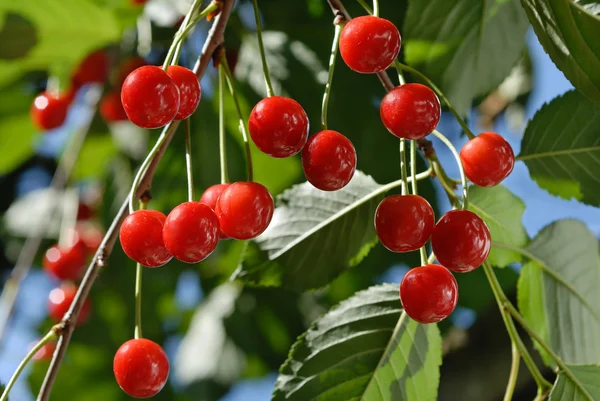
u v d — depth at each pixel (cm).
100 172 95
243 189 62
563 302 70
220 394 100
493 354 83
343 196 69
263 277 68
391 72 80
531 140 68
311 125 83
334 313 67
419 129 61
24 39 81
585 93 63
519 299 70
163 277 100
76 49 83
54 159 107
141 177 64
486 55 70
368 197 69
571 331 70
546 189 69
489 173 63
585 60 63
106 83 84
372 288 68
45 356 98
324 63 84
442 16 69
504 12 69
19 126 93
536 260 70
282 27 85
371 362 67
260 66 84
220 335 101
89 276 64
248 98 84
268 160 86
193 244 61
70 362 102
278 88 83
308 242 69
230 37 84
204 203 64
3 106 91
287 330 101
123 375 64
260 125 61
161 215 62
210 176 86
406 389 67
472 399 83
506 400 65
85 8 80
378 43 61
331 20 84
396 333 67
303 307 101
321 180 61
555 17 63
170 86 60
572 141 68
